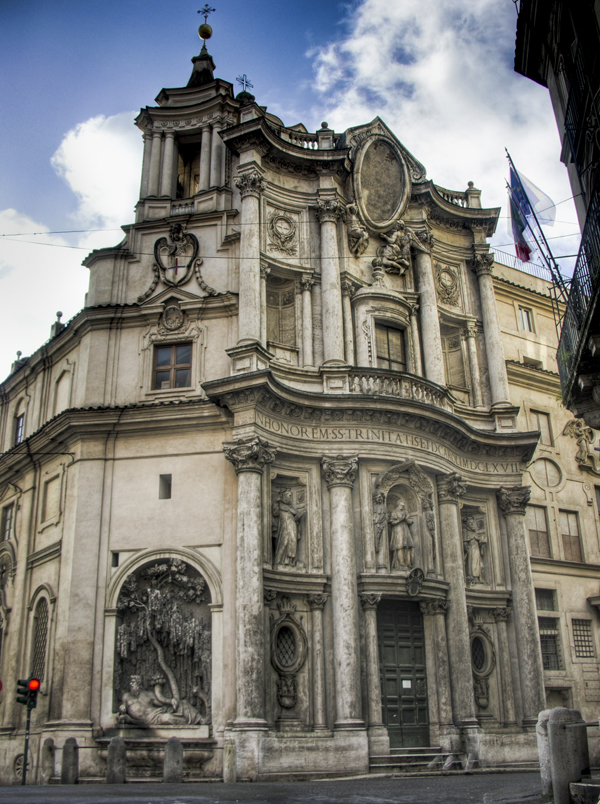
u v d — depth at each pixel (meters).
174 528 24.34
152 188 30.03
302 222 28.89
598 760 28.89
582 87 18.03
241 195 27.78
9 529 30.64
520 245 24.52
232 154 30.12
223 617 23.00
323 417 25.41
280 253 28.12
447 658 25.17
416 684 24.77
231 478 24.44
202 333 27.00
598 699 30.72
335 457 25.23
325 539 24.86
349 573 23.91
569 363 18.56
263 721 21.14
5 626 28.44
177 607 23.61
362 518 25.11
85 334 28.06
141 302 27.59
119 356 27.28
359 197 29.64
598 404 18.27
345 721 22.27
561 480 33.66
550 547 32.09
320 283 28.34
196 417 25.16
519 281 37.19
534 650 27.50
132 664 23.39
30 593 27.56
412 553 25.47
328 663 23.50
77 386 27.81
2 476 31.16
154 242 28.59
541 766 12.05
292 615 23.70
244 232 27.03
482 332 32.31
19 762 24.81
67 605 23.95
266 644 22.78
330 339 27.16
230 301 26.89
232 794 14.70
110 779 19.78
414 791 15.09
